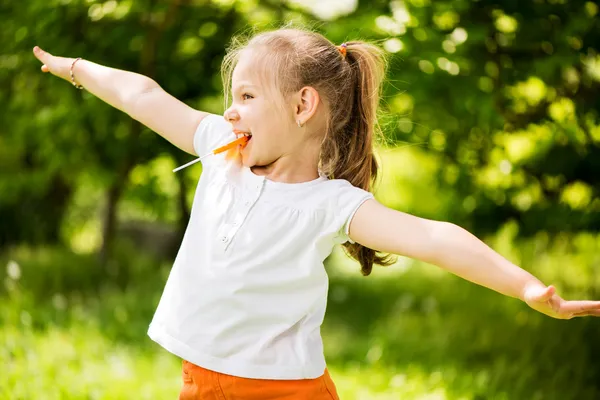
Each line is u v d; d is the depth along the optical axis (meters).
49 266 9.30
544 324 6.79
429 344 6.36
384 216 2.34
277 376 2.42
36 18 7.02
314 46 2.52
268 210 2.45
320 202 2.42
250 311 2.43
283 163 2.50
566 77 6.38
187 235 2.60
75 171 8.52
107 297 7.85
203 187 2.64
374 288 10.46
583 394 5.27
